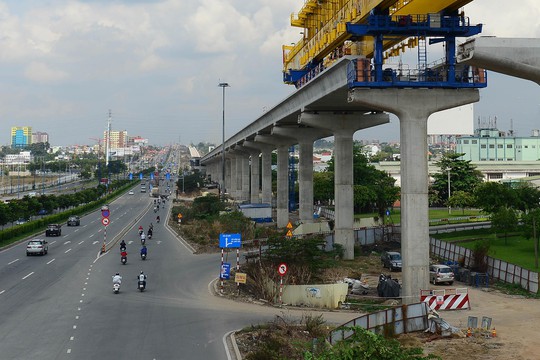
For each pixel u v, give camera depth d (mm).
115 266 51125
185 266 51250
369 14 41094
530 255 54906
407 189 40844
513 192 69438
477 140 180625
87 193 142750
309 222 79375
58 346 26109
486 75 41000
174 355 24734
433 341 28125
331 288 36594
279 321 30656
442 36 41594
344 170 60125
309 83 54531
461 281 46656
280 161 95500
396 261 52000
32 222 82438
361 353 17109
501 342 28016
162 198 161500
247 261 50406
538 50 24344
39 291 39406
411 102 40938
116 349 25656
